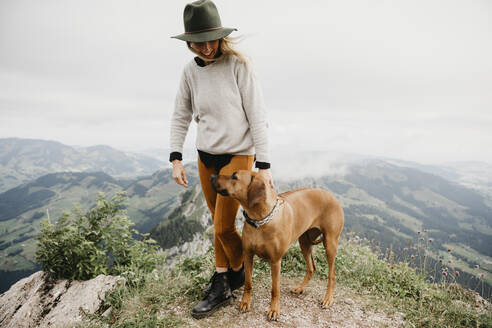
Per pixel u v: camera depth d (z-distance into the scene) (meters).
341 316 2.78
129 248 4.19
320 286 3.37
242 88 2.46
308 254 3.18
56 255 3.96
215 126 2.51
